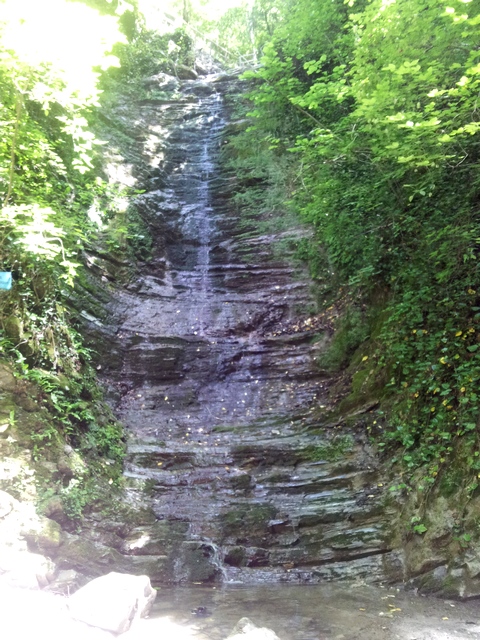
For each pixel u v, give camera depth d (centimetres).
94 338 768
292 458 579
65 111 898
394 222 668
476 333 504
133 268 970
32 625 274
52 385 521
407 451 505
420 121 465
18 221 495
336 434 607
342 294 871
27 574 326
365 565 428
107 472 526
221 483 547
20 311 539
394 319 627
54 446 468
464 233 517
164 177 1296
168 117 1491
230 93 1595
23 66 462
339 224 732
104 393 717
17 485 403
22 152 601
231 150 1361
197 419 709
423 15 503
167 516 492
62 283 731
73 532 422
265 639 272
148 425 687
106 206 993
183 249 1129
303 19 959
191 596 377
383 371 627
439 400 503
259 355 838
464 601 363
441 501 425
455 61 523
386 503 475
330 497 508
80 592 312
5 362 483
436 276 560
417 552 412
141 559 424
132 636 288
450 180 589
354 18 566
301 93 956
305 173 845
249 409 728
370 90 554
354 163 694
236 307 955
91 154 1025
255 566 441
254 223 1145
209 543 456
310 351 825
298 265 1018
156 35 1784
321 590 394
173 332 878
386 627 316
